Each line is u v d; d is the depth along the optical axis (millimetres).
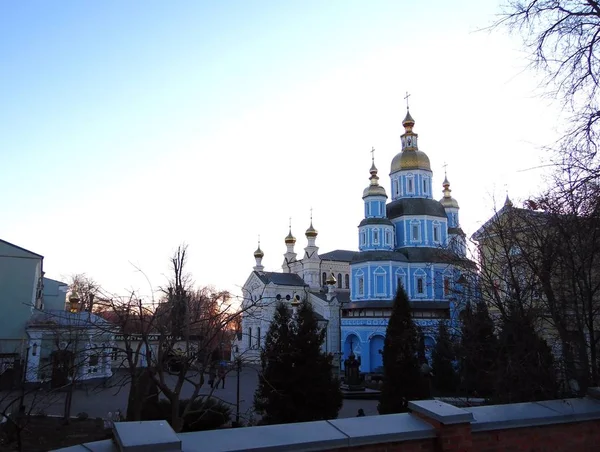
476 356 18000
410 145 70250
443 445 6867
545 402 8461
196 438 5836
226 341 18797
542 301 15500
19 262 42188
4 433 19047
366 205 67062
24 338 36031
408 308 26734
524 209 17016
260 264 85875
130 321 15938
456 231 35156
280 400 20547
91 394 36594
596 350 12602
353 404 35750
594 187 10508
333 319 69625
